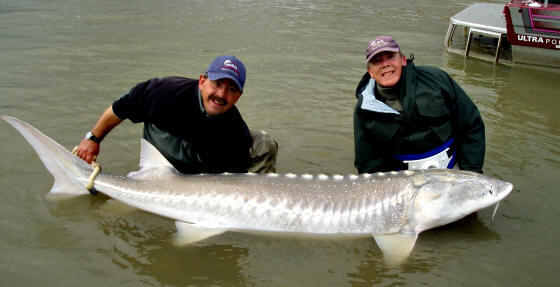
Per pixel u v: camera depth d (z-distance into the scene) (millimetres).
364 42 6676
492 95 4754
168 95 2855
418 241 2701
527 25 5539
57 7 8680
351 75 5188
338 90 4738
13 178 3074
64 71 5016
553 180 3205
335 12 8875
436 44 6770
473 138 2912
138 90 2934
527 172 3295
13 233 2625
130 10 8602
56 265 2436
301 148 3613
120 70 5086
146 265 2479
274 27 7461
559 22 5324
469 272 2475
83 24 7352
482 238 2717
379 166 3061
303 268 2500
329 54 6004
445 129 2893
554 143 3727
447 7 9578
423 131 2893
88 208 2879
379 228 2713
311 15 8547
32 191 2973
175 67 5223
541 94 4820
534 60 5676
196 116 2879
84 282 2350
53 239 2607
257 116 4105
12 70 4988
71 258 2486
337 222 2711
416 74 2879
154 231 2723
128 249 2576
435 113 2842
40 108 4059
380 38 2805
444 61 5934
